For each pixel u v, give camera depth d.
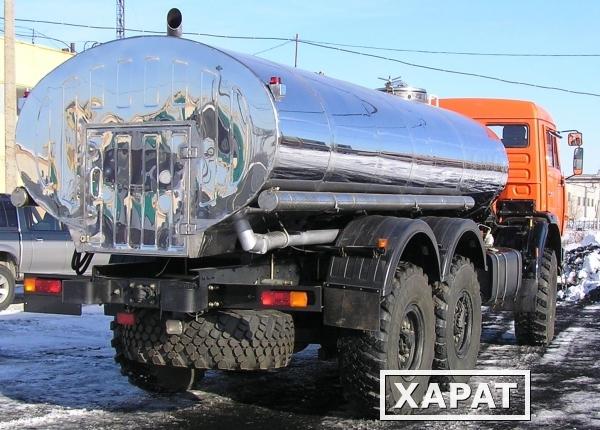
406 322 6.07
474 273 7.25
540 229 9.27
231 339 5.38
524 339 9.52
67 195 5.58
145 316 5.62
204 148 5.04
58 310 5.60
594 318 12.20
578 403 6.56
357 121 5.84
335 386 7.14
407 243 5.81
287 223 5.46
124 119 5.34
